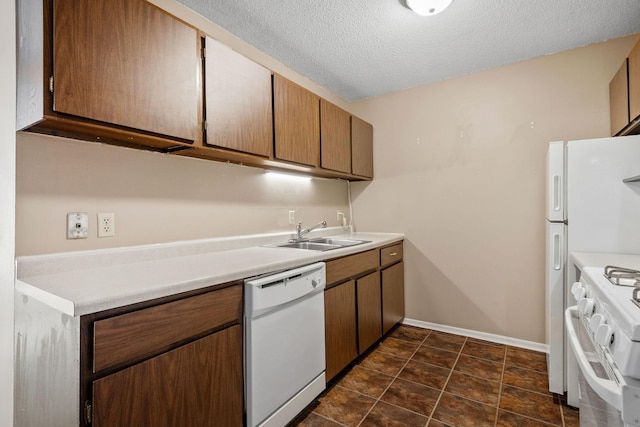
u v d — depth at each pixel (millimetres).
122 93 1206
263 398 1417
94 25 1132
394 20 1953
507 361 2258
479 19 1946
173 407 1086
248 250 1984
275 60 2459
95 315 908
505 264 2572
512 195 2535
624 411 644
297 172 2557
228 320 1300
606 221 1670
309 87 2820
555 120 2371
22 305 1131
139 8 1265
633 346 634
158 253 1617
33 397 1075
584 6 1820
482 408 1727
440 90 2840
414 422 1621
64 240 1317
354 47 2277
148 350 1024
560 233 1791
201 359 1181
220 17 1923
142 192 1591
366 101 3252
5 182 1182
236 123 1678
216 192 1967
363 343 2268
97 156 1423
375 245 2455
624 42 2156
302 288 1625
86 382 881
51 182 1286
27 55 1108
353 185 3322
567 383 1767
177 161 1756
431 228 2898
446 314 2834
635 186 1622
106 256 1419
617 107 2021
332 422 1630
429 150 2900
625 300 790
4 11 1179
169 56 1369
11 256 1182
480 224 2670
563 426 1570
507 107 2547
